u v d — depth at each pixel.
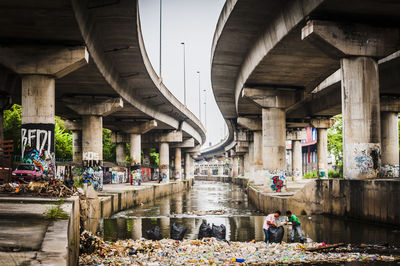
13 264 9.48
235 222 25.45
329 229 19.52
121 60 32.38
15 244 10.11
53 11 19.70
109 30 25.73
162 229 22.50
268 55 27.52
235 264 13.41
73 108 38.81
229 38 29.23
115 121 57.62
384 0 19.78
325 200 24.50
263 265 13.23
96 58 27.98
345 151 23.05
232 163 120.50
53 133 24.45
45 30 22.30
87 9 22.03
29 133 24.08
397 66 32.09
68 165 43.31
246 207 39.22
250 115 58.09
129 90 42.44
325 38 21.78
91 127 38.84
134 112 51.41
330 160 91.44
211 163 175.00
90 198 25.52
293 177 76.12
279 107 37.09
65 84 34.00
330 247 15.26
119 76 36.97
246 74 34.25
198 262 13.61
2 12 19.86
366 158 22.41
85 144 38.75
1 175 20.70
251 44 30.50
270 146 37.19
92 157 38.53
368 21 22.48
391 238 16.53
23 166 24.00
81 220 15.57
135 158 58.03
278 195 33.97
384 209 19.06
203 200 49.53
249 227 22.97
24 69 24.03
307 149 108.81
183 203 45.12
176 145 93.12
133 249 15.24
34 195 13.75
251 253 14.99
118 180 67.56
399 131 55.38
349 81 22.70
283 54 27.31
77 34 22.86
